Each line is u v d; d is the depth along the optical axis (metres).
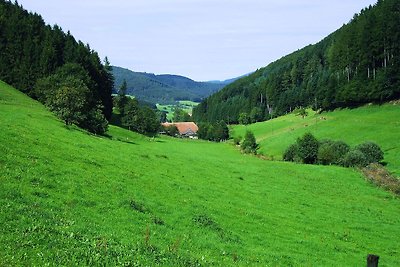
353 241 39.38
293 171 79.00
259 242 32.53
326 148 97.06
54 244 18.00
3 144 36.53
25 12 154.50
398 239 42.75
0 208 21.33
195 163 68.62
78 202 28.52
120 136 117.06
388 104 139.25
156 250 21.81
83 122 93.69
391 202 61.97
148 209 32.34
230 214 38.62
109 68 182.88
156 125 168.00
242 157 110.12
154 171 49.09
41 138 45.91
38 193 27.19
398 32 151.88
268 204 47.88
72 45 141.88
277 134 159.75
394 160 91.69
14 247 16.53
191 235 29.06
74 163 39.44
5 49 126.38
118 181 38.47
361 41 159.25
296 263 28.69
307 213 47.41
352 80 157.62
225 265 23.11
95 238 20.84
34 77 123.25
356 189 67.81
